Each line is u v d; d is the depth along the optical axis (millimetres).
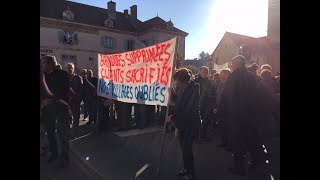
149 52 5012
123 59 6133
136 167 4738
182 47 41875
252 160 4711
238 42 42062
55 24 33594
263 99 4398
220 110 5102
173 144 6129
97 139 6574
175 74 4133
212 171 4637
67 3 36969
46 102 4648
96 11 39156
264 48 39562
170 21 40906
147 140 6430
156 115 8859
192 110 3994
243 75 4289
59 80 4668
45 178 4266
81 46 35500
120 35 39250
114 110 8188
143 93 5195
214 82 6949
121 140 6430
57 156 5000
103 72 7414
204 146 6160
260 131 4543
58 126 4789
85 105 9406
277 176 4379
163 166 4785
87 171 4555
